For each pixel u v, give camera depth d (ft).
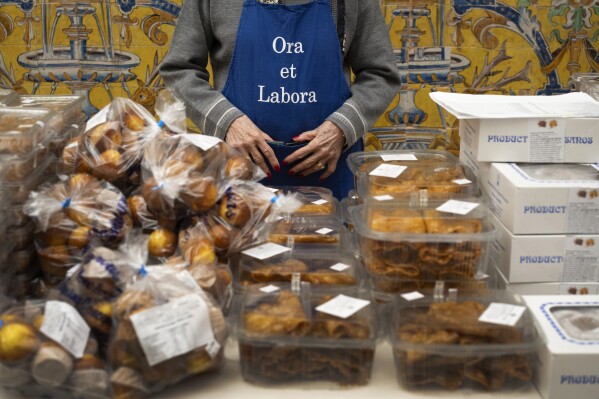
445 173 5.42
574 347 3.85
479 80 9.61
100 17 9.50
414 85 9.62
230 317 4.13
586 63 9.55
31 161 4.66
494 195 5.23
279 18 6.75
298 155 6.48
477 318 4.01
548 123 5.28
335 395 3.93
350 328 3.94
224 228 4.59
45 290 4.42
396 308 4.17
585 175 5.01
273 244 4.86
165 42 9.59
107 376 3.75
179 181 4.45
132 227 4.61
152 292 3.85
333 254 4.78
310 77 6.84
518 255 4.82
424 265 4.46
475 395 3.95
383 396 3.93
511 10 9.32
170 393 3.92
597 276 4.87
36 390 3.75
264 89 6.86
